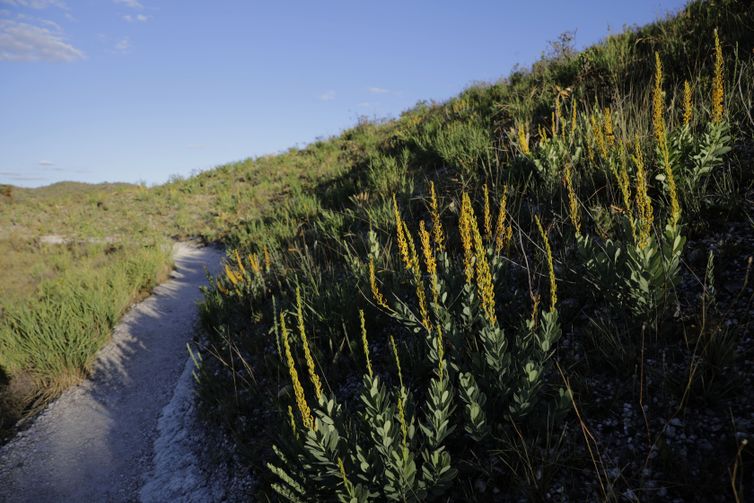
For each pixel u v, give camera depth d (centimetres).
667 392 216
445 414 212
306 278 498
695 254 278
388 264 427
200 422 397
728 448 186
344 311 379
